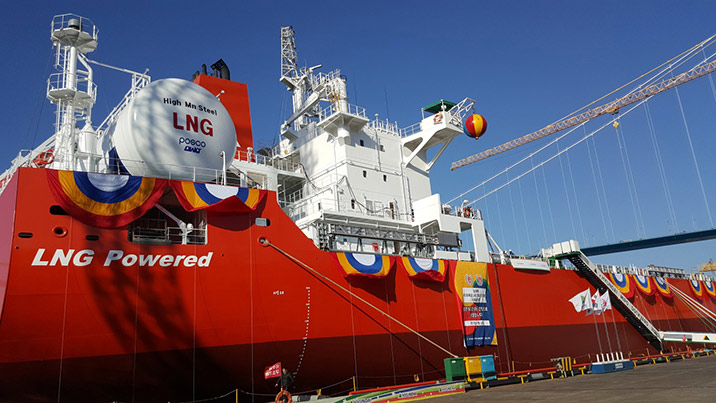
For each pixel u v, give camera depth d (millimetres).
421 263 24781
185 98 19656
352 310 21500
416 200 32219
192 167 19141
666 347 38844
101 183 16781
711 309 46344
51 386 15336
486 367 22094
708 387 16141
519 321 28984
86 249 16125
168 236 17984
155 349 16750
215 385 17828
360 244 25125
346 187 28641
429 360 23672
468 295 26453
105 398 16141
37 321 15188
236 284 18516
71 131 20297
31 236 15508
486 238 30750
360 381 21219
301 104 36156
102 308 16047
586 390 17688
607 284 34750
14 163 20328
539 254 36188
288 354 19375
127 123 18500
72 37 21469
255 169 25766
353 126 30812
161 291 17047
